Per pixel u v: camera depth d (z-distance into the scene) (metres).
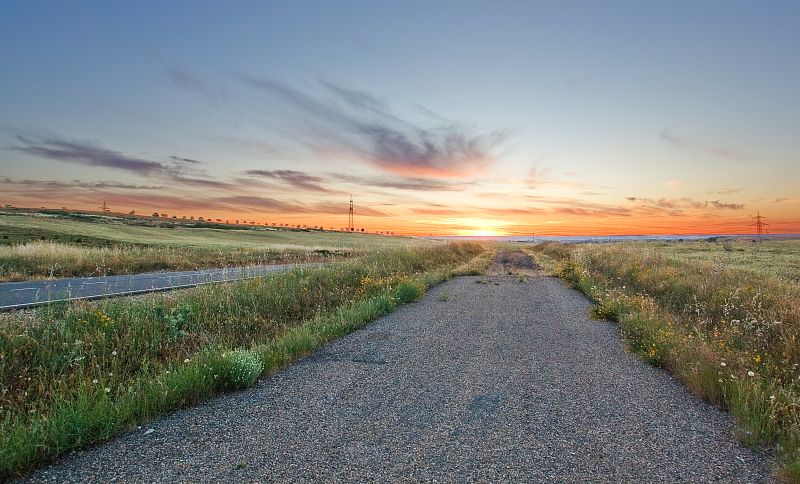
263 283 10.63
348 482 3.04
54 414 3.97
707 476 3.17
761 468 3.28
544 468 3.25
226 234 70.00
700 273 14.07
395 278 13.67
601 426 3.99
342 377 5.34
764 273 17.22
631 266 16.12
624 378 5.37
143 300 8.71
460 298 11.92
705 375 4.98
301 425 3.97
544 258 32.81
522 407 4.43
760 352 6.04
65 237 38.19
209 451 3.49
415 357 6.23
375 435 3.77
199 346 6.65
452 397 4.69
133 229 59.88
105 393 4.36
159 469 3.23
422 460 3.35
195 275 16.44
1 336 5.69
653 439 3.74
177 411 4.31
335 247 41.06
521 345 6.92
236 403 4.51
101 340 6.00
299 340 6.58
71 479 3.11
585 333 7.79
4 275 15.05
